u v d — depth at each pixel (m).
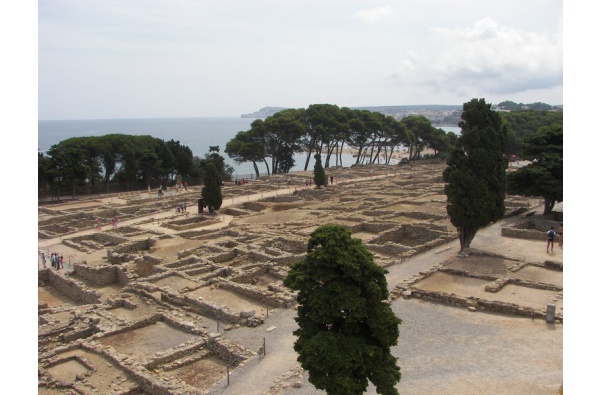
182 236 59.28
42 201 92.81
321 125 130.00
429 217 61.72
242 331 31.09
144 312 35.56
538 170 56.31
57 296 44.00
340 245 19.42
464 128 45.59
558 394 22.30
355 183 102.75
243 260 47.19
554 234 44.88
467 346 27.59
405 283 37.19
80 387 24.88
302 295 20.14
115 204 84.69
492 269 40.22
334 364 18.28
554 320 30.30
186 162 114.00
